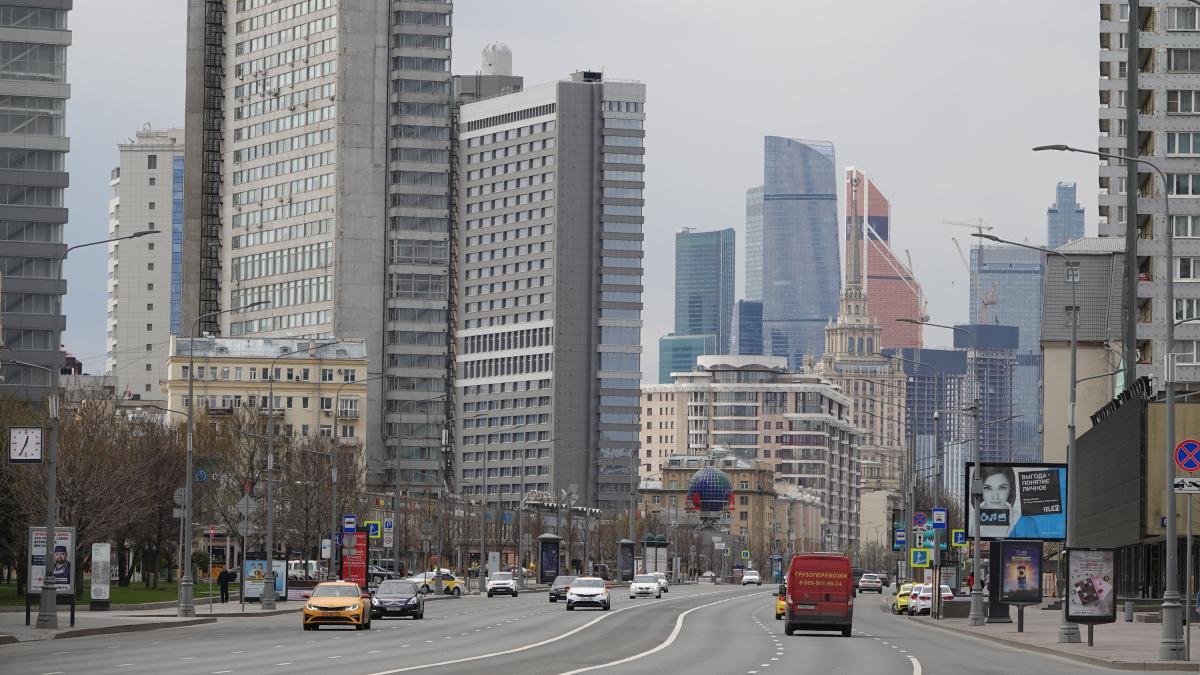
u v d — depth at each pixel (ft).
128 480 412.16
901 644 243.19
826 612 266.77
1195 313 495.00
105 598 319.06
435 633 256.32
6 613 301.02
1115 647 228.63
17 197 652.48
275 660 182.19
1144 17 508.12
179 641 226.58
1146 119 498.69
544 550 653.71
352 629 268.62
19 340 645.10
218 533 595.47
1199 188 494.59
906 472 625.41
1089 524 475.72
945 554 467.52
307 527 530.68
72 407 476.54
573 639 240.32
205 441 539.29
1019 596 287.07
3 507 377.50
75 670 164.14
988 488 360.28
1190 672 179.93
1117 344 655.76
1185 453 201.36
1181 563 376.27
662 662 184.75
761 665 180.96
